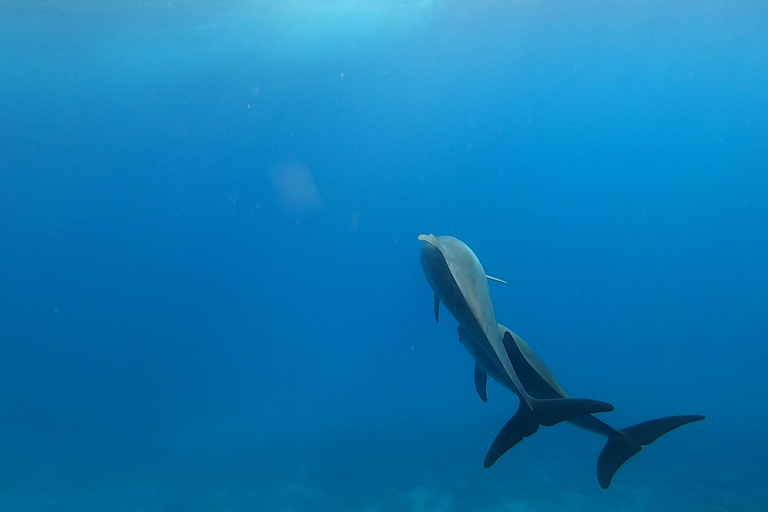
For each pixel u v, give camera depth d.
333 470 15.34
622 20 24.36
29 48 22.86
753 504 12.79
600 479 3.89
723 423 21.34
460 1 22.44
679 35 26.28
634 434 3.92
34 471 16.77
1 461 17.83
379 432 19.64
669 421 3.94
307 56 30.50
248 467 16.11
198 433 20.97
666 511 12.28
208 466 16.52
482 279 3.30
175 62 27.80
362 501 12.81
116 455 18.41
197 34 22.61
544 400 3.00
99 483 15.39
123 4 17.78
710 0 20.62
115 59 25.83
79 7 17.88
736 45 27.48
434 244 3.40
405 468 15.39
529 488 13.71
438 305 3.87
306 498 13.12
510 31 27.75
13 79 28.70
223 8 19.27
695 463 16.14
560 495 13.23
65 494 14.51
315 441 18.70
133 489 14.66
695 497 13.22
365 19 23.88
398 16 24.25
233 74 32.50
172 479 15.41
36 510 13.30
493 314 3.14
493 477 14.58
